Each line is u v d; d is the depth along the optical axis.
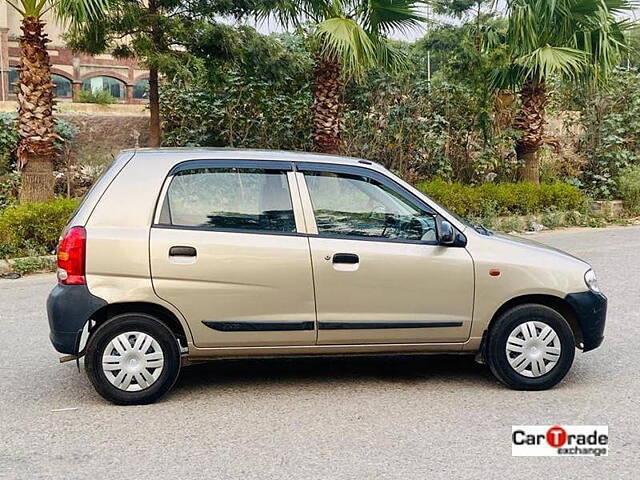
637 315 7.71
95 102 24.59
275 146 16.45
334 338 5.25
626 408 5.07
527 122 15.57
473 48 16.14
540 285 5.39
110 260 5.01
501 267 5.36
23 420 4.88
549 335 5.39
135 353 5.10
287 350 5.26
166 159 5.27
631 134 17.28
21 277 10.21
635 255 11.46
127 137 17.30
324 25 11.97
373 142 15.88
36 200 11.82
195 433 4.63
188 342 5.14
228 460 4.21
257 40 13.68
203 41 13.17
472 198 14.30
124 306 5.12
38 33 11.64
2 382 5.68
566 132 17.88
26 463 4.18
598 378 5.74
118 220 5.09
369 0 12.80
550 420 4.84
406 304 5.29
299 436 4.57
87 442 4.49
